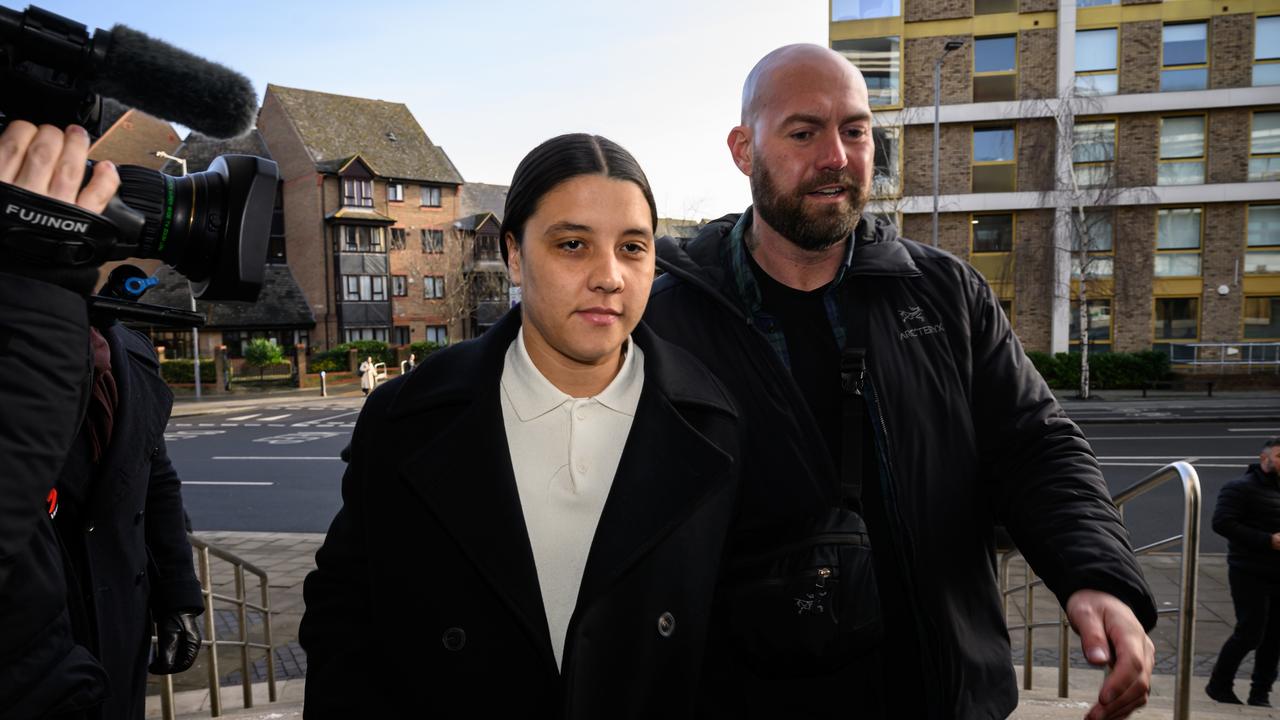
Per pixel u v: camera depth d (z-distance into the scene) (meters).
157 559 2.09
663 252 1.60
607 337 1.02
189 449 15.22
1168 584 5.88
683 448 1.12
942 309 1.46
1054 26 20.39
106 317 1.01
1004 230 21.08
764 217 1.47
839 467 1.43
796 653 1.19
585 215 0.98
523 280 1.06
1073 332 21.53
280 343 36.81
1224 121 20.31
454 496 1.06
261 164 1.03
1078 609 1.06
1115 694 0.98
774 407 1.39
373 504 1.13
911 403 1.39
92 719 1.41
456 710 1.05
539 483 1.11
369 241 38.69
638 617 1.05
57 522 1.52
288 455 14.14
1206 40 20.36
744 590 1.22
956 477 1.37
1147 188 20.31
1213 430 14.55
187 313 1.10
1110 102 20.45
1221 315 20.86
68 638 1.16
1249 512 3.98
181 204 0.96
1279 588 3.85
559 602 1.08
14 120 0.83
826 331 1.51
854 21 21.02
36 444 0.81
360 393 28.53
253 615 5.62
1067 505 1.21
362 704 1.14
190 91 0.88
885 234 1.58
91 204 0.85
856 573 1.23
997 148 20.81
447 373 1.16
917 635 1.34
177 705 3.98
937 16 20.72
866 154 1.45
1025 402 1.41
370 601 1.18
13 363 0.80
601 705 1.01
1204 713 3.10
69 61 0.80
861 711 1.38
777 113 1.43
